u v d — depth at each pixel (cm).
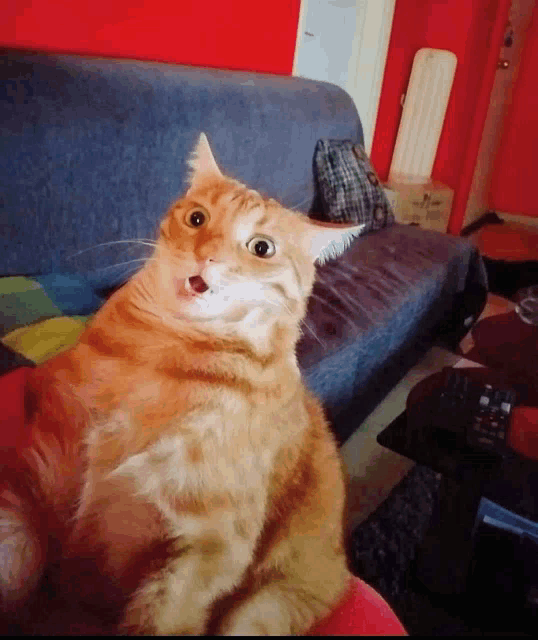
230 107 163
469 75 342
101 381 68
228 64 210
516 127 424
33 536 60
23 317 97
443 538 109
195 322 73
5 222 110
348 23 291
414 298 182
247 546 64
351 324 152
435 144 341
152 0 167
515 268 322
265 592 66
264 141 179
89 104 121
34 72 114
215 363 69
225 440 64
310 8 263
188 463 62
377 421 181
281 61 241
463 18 333
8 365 83
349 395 154
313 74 284
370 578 122
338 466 88
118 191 130
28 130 111
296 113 197
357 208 218
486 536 103
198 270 78
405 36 328
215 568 61
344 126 235
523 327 184
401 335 180
